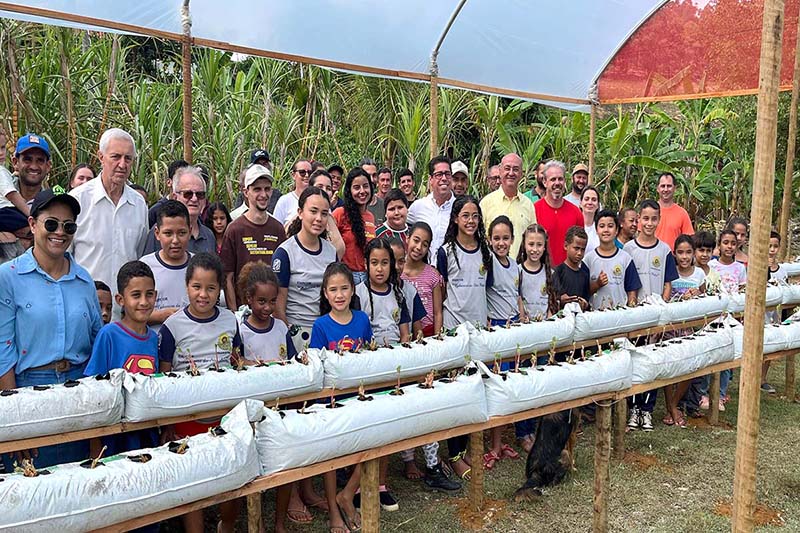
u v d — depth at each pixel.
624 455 4.26
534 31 6.54
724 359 3.83
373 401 2.50
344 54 5.82
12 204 3.50
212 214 4.66
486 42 6.41
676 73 7.21
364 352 3.20
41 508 1.74
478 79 6.91
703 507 3.54
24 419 2.29
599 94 7.91
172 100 7.65
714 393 4.87
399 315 3.85
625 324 4.46
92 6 4.42
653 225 5.34
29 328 2.69
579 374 3.06
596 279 5.06
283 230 4.17
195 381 2.66
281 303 3.66
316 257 3.75
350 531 3.19
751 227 2.22
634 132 10.55
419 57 6.31
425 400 2.61
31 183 3.86
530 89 7.44
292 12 5.14
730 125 11.51
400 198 4.71
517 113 10.48
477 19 6.04
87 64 6.56
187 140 4.82
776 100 2.09
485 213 5.33
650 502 3.60
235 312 3.68
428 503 3.57
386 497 3.50
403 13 5.60
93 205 3.43
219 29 5.04
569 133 10.83
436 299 4.18
